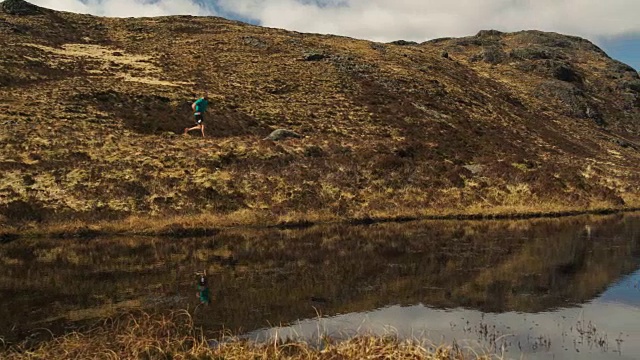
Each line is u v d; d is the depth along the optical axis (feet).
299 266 63.82
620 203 129.08
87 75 171.83
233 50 231.09
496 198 121.80
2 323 41.47
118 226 85.51
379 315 43.80
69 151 111.65
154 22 278.46
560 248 75.41
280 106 170.60
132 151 117.29
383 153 137.59
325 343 34.19
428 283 55.42
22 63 167.43
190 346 34.73
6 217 83.87
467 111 204.44
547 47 387.14
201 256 69.82
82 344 33.76
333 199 109.29
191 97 162.20
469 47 388.78
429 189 121.29
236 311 44.86
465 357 32.07
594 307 46.73
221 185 106.52
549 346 36.63
